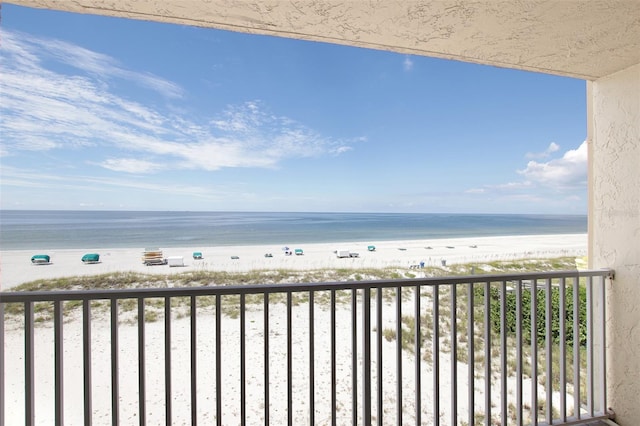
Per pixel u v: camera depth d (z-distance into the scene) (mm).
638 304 1773
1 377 1235
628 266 1819
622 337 1836
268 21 1468
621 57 1732
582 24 1437
